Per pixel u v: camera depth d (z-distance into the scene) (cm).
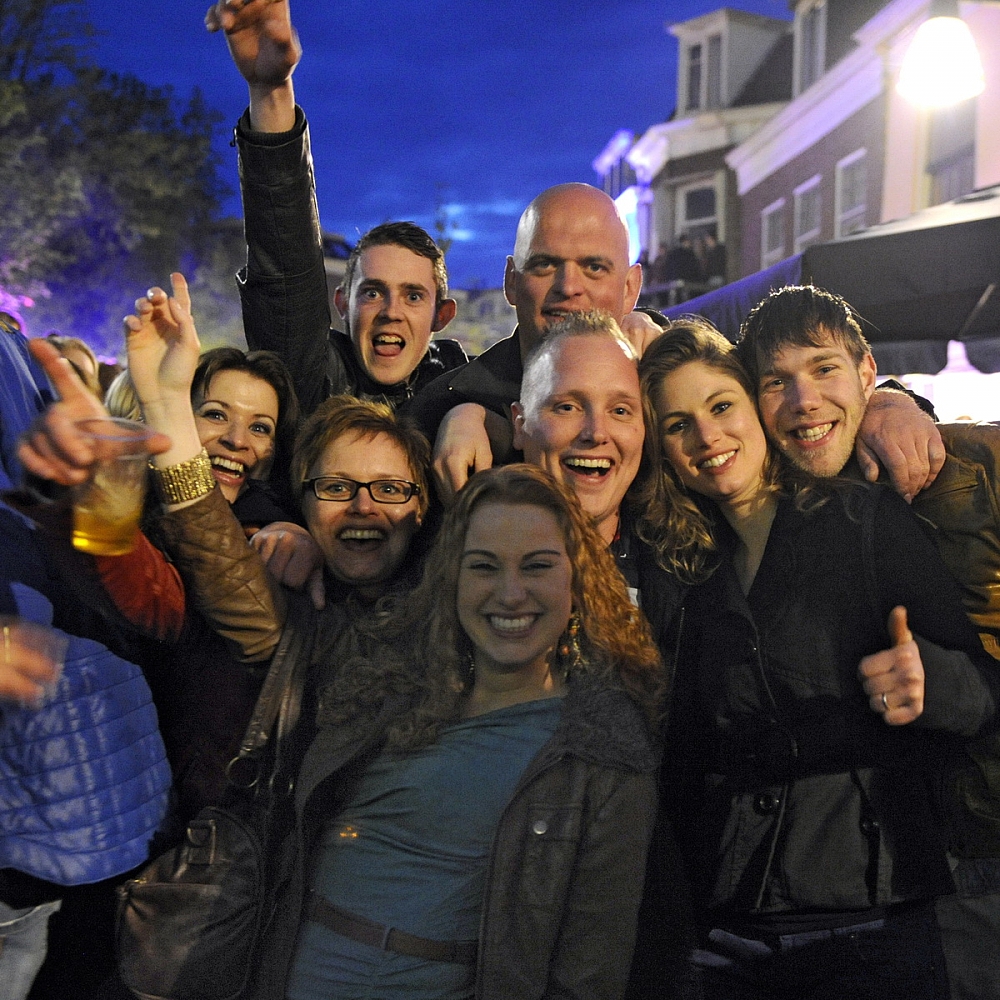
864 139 1346
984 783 208
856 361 211
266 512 240
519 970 169
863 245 471
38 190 2236
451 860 178
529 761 181
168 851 189
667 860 192
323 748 190
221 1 243
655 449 217
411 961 175
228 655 202
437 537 199
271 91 257
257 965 185
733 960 191
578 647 190
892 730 191
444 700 188
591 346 213
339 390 337
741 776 193
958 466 205
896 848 187
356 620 207
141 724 196
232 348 253
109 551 162
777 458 212
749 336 215
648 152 2130
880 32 1244
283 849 189
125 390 226
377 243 340
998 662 196
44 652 144
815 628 193
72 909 197
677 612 210
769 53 2002
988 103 983
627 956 176
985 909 230
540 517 187
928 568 190
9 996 188
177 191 2598
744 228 1833
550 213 260
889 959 183
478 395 267
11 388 201
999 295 520
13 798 183
